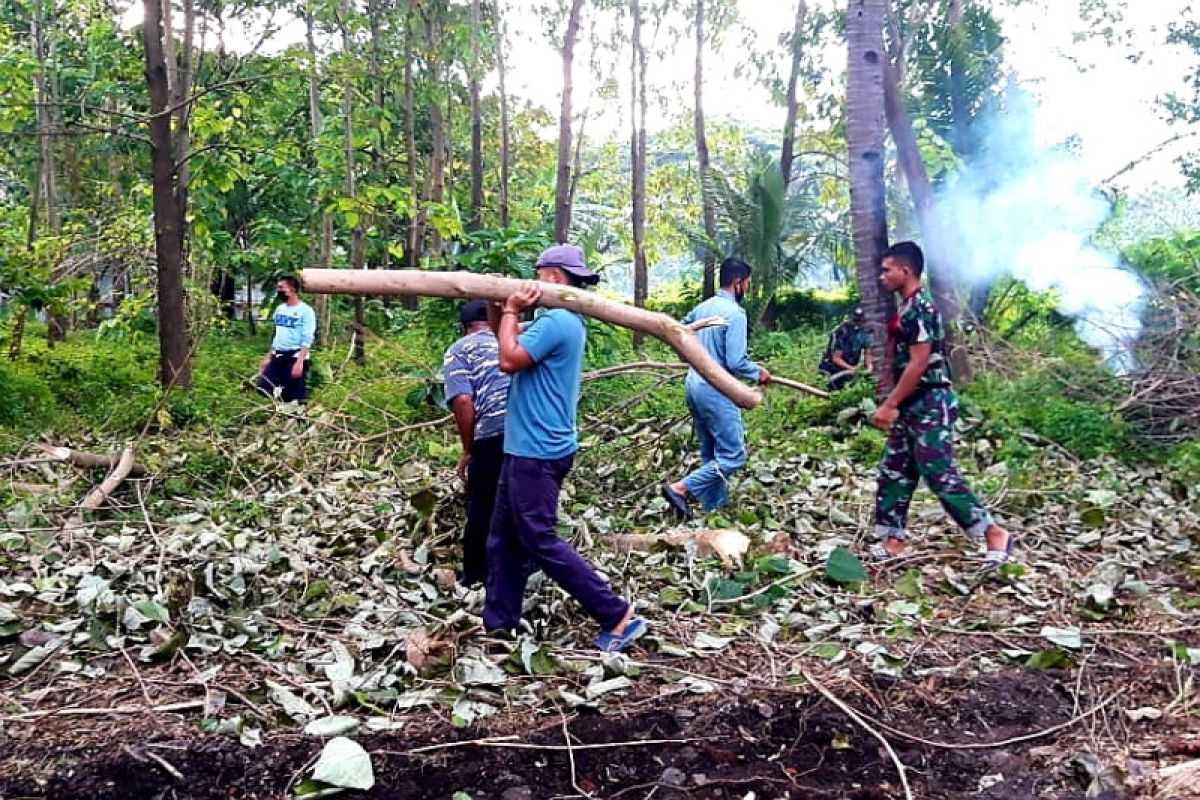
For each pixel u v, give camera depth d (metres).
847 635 4.17
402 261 21.20
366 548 5.30
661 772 3.16
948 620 4.39
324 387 10.33
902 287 4.94
